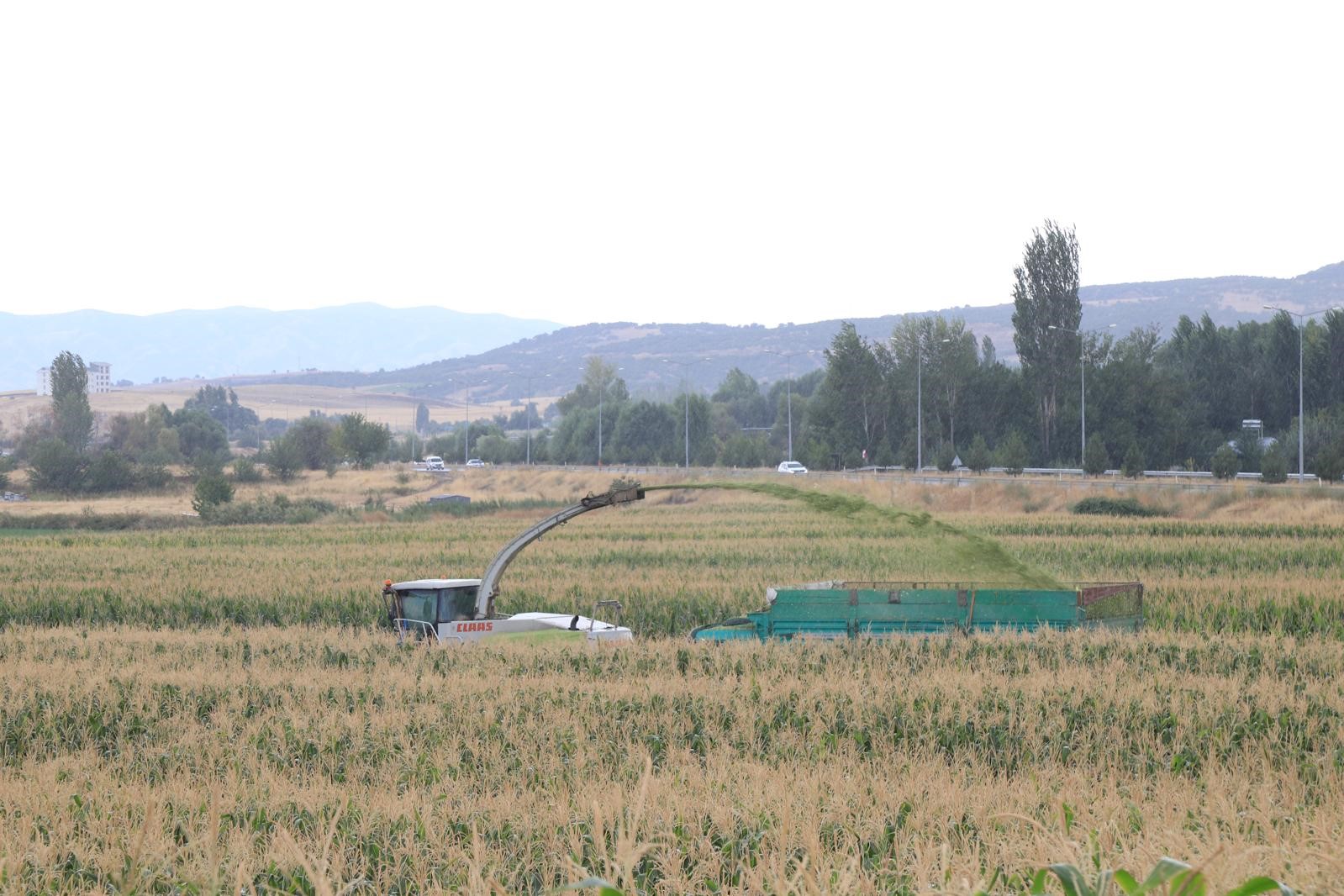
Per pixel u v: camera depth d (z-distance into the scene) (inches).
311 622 4527.6
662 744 2050.9
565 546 7003.0
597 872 1240.2
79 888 1305.4
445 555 6668.3
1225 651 2780.5
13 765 2092.8
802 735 2090.3
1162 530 7209.6
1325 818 1354.6
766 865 1227.2
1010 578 3265.3
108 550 7652.6
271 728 2174.0
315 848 1300.4
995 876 1116.5
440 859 1327.5
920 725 2086.6
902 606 3026.6
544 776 1793.8
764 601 4247.0
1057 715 2112.5
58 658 3164.4
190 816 1518.2
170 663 3152.1
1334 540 6417.3
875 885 1185.4
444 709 2299.5
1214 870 794.2
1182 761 1861.5
